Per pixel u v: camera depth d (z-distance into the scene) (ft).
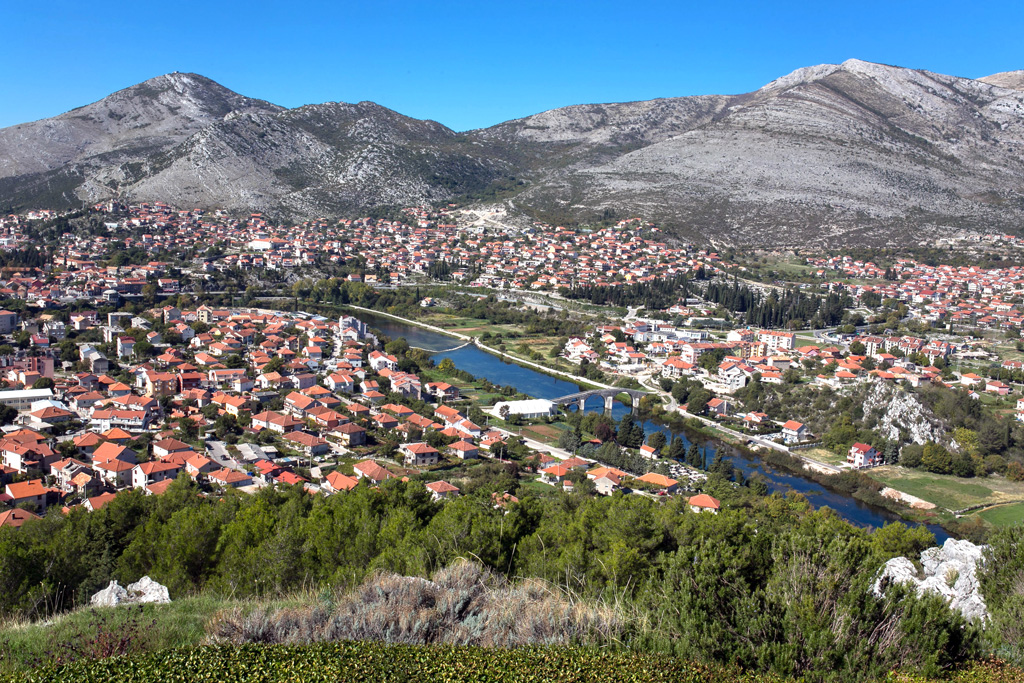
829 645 55.16
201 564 112.88
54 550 114.21
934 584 92.32
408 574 87.81
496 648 55.31
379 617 60.85
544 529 120.37
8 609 92.07
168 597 84.43
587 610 64.34
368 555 105.60
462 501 117.91
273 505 164.45
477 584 69.15
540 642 58.23
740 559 62.64
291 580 101.24
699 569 62.23
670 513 142.41
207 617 69.10
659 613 61.72
